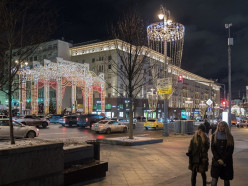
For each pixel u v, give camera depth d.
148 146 15.80
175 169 9.43
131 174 8.55
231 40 22.20
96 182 7.41
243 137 24.84
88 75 62.41
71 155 7.20
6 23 7.91
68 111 63.94
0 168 5.03
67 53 84.62
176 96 95.00
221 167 5.97
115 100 72.31
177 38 21.64
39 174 5.77
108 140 16.86
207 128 18.70
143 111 75.75
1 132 17.94
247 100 148.00
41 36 9.83
